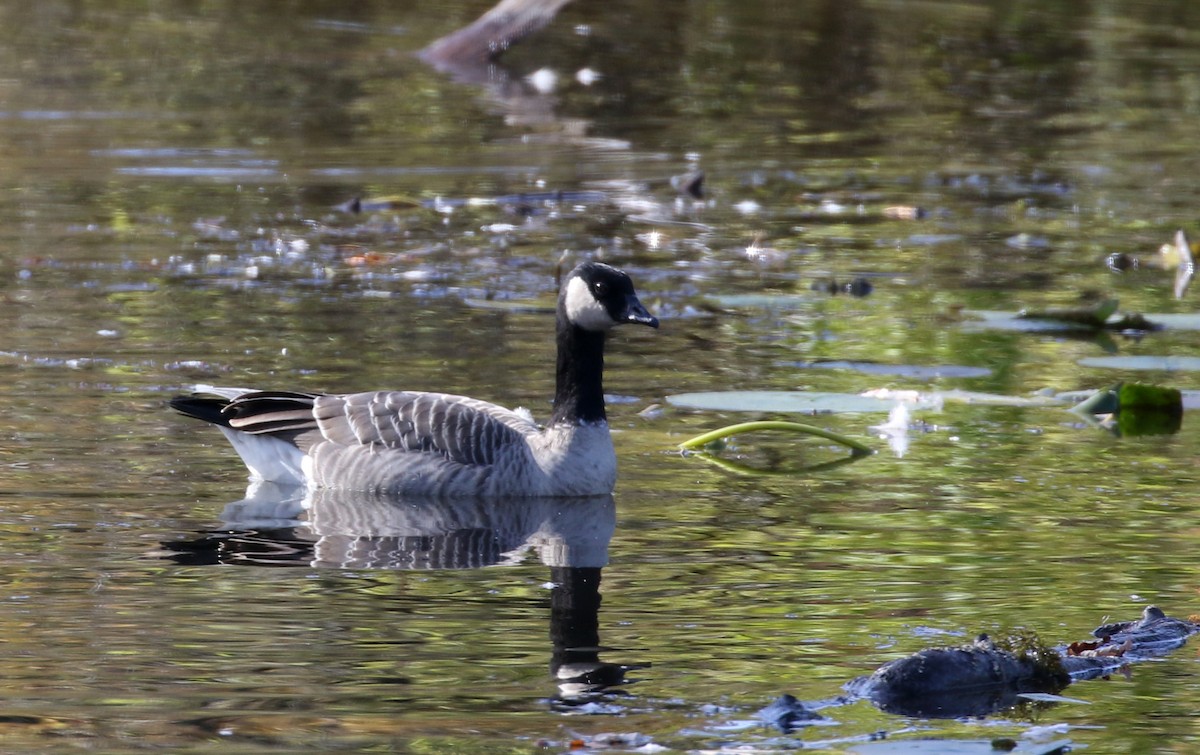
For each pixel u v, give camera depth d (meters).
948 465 13.64
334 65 35.56
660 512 12.39
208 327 17.59
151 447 13.73
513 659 9.11
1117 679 8.95
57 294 18.86
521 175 26.48
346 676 8.84
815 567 10.92
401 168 26.67
